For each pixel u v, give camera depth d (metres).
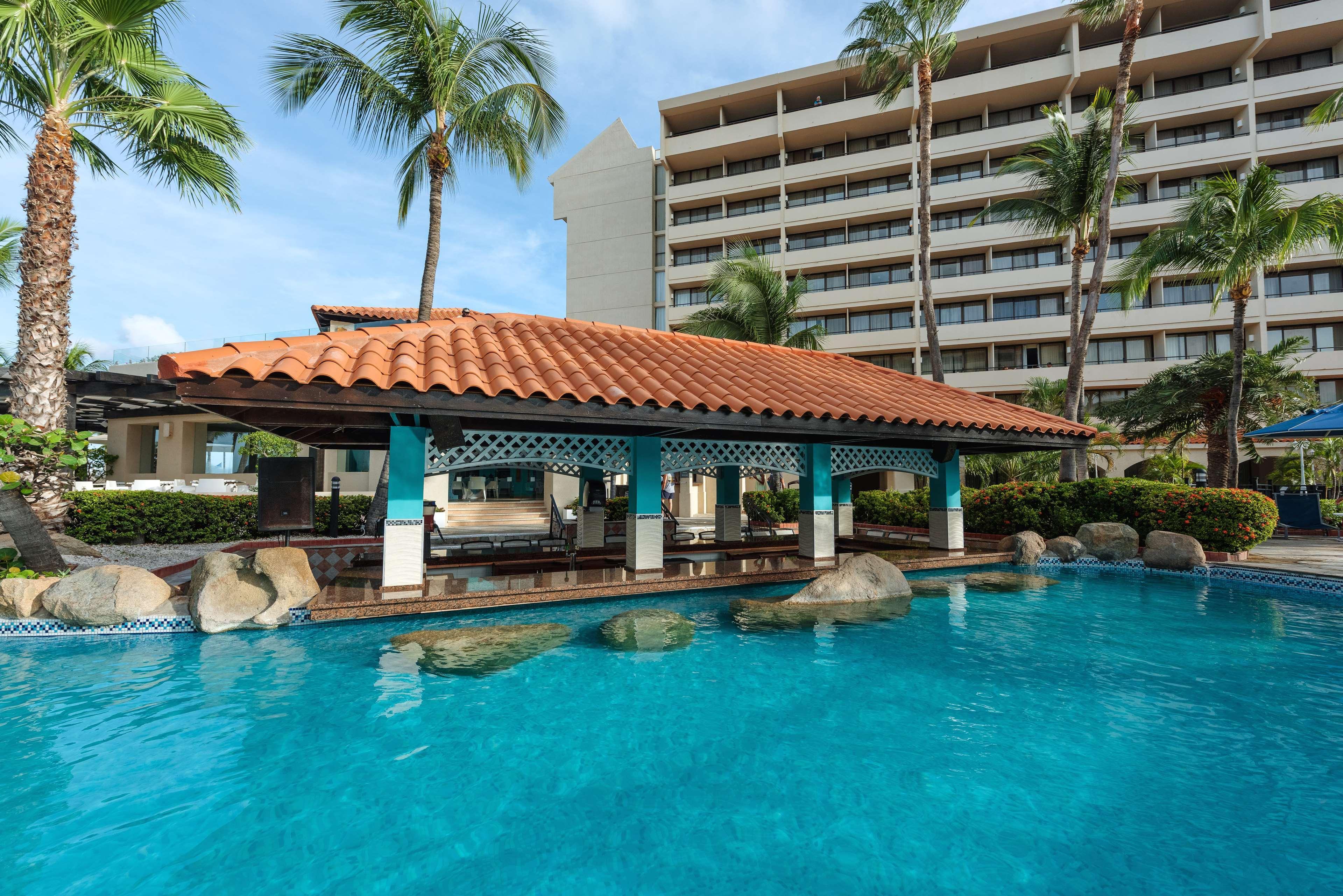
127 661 5.09
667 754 3.54
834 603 7.34
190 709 4.14
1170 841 2.69
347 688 4.54
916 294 31.56
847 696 4.46
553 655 5.32
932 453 10.95
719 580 7.91
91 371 12.29
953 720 4.04
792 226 33.84
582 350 8.13
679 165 36.66
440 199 13.14
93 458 22.27
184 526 11.98
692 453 8.75
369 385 5.50
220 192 11.73
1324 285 26.83
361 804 3.00
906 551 10.71
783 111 33.75
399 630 6.00
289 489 8.59
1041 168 16.42
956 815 2.90
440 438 6.45
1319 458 19.56
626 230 37.03
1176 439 21.58
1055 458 21.25
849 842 2.69
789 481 23.53
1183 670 5.06
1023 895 2.32
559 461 7.88
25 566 7.22
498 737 3.75
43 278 9.16
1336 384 26.89
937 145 31.25
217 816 2.88
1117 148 14.66
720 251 36.31
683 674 4.91
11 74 9.41
